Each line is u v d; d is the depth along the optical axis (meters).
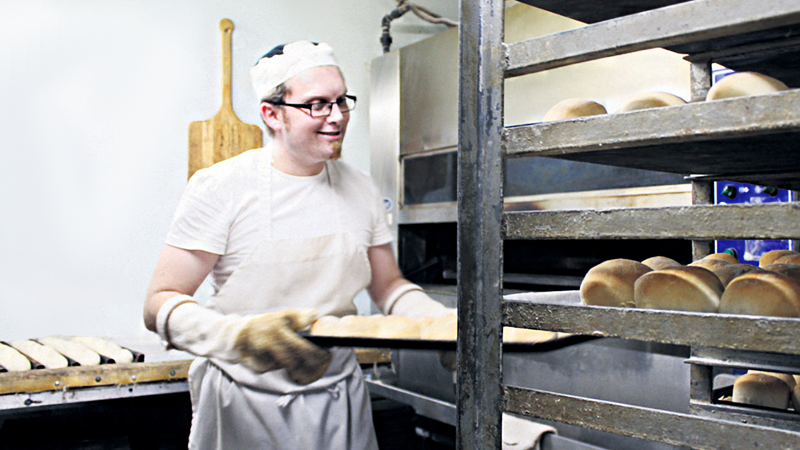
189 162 2.27
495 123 0.68
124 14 2.17
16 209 2.01
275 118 1.32
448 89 2.23
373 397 1.92
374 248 1.47
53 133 2.07
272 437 1.22
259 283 1.30
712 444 0.54
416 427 1.99
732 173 0.99
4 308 2.00
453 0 2.94
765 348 0.50
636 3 0.79
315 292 1.33
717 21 0.51
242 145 2.35
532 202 1.97
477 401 0.70
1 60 1.99
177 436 1.82
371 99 2.62
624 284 0.82
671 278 0.75
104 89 2.14
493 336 0.69
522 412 0.67
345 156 2.66
